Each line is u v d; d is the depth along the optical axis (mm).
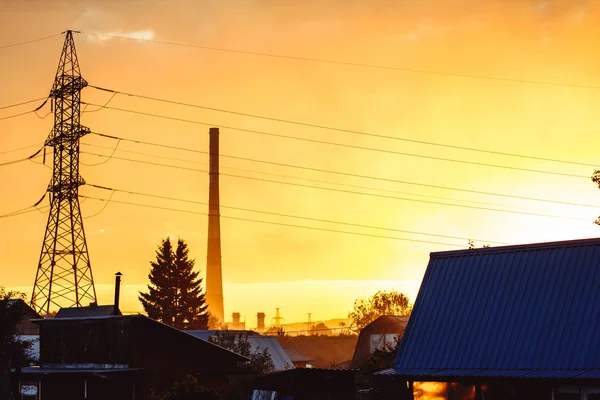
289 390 57344
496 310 39156
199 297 154000
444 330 39844
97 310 66625
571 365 35125
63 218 101875
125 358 59625
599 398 33781
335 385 58031
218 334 94688
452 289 41438
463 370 37500
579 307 36938
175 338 62562
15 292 65875
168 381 61469
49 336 66188
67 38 107062
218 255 196125
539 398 35406
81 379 59406
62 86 104625
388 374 39062
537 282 39031
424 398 38906
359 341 117000
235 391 70562
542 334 36938
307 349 175625
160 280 152500
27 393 61875
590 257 38406
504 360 36969
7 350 63719
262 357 91625
